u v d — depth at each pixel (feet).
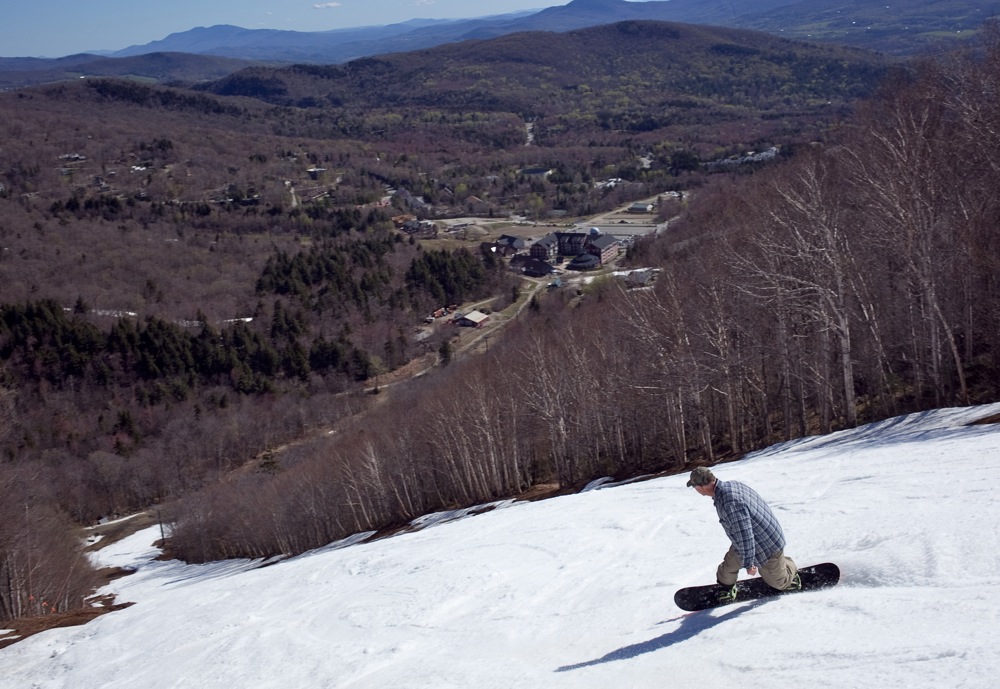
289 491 185.78
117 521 250.37
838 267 97.14
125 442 268.21
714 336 116.26
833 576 24.52
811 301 109.19
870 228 106.93
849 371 96.22
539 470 165.58
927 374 107.55
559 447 143.74
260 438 273.54
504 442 157.99
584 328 154.30
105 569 204.44
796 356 113.70
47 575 106.42
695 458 126.00
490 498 152.25
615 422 143.23
